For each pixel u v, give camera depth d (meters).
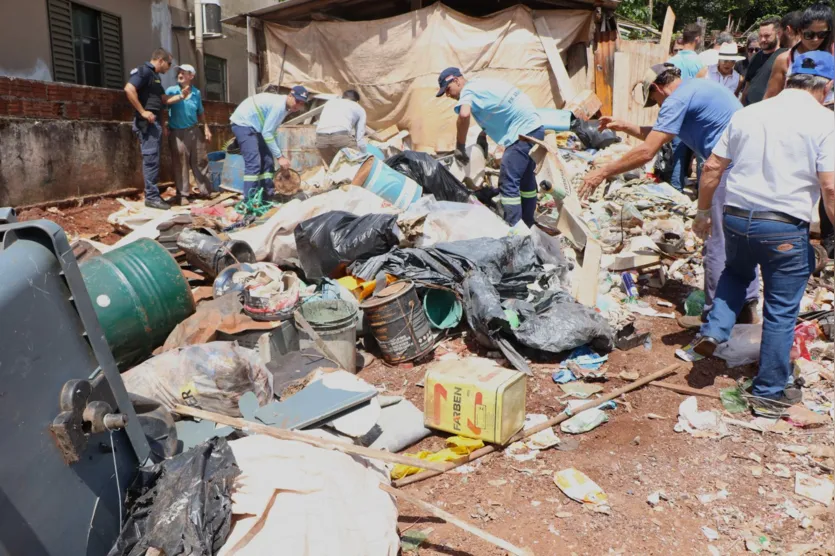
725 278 3.84
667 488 3.04
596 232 6.43
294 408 3.18
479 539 2.71
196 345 3.41
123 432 2.29
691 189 8.59
